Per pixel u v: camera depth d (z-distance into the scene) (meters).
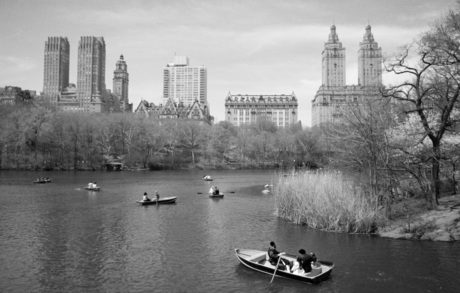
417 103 32.22
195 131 145.75
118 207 44.97
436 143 32.06
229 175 107.31
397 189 39.28
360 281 20.97
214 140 144.62
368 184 35.84
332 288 20.08
